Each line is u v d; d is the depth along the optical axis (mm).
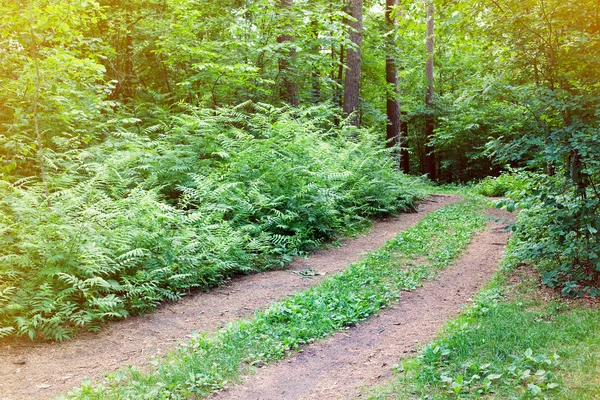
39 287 5879
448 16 8031
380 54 21672
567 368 4109
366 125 25531
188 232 7766
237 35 14742
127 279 6656
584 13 6547
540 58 7043
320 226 10859
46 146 9641
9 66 8750
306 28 15555
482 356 4508
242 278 8273
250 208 9656
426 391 3971
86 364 4934
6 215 6641
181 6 13414
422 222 12773
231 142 11523
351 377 4559
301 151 11672
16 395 4223
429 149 31266
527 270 7492
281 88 16203
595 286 6207
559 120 6941
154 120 13305
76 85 10445
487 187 19781
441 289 7332
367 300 6793
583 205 6352
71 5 8305
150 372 4570
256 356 5004
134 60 15391
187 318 6352
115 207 7699
